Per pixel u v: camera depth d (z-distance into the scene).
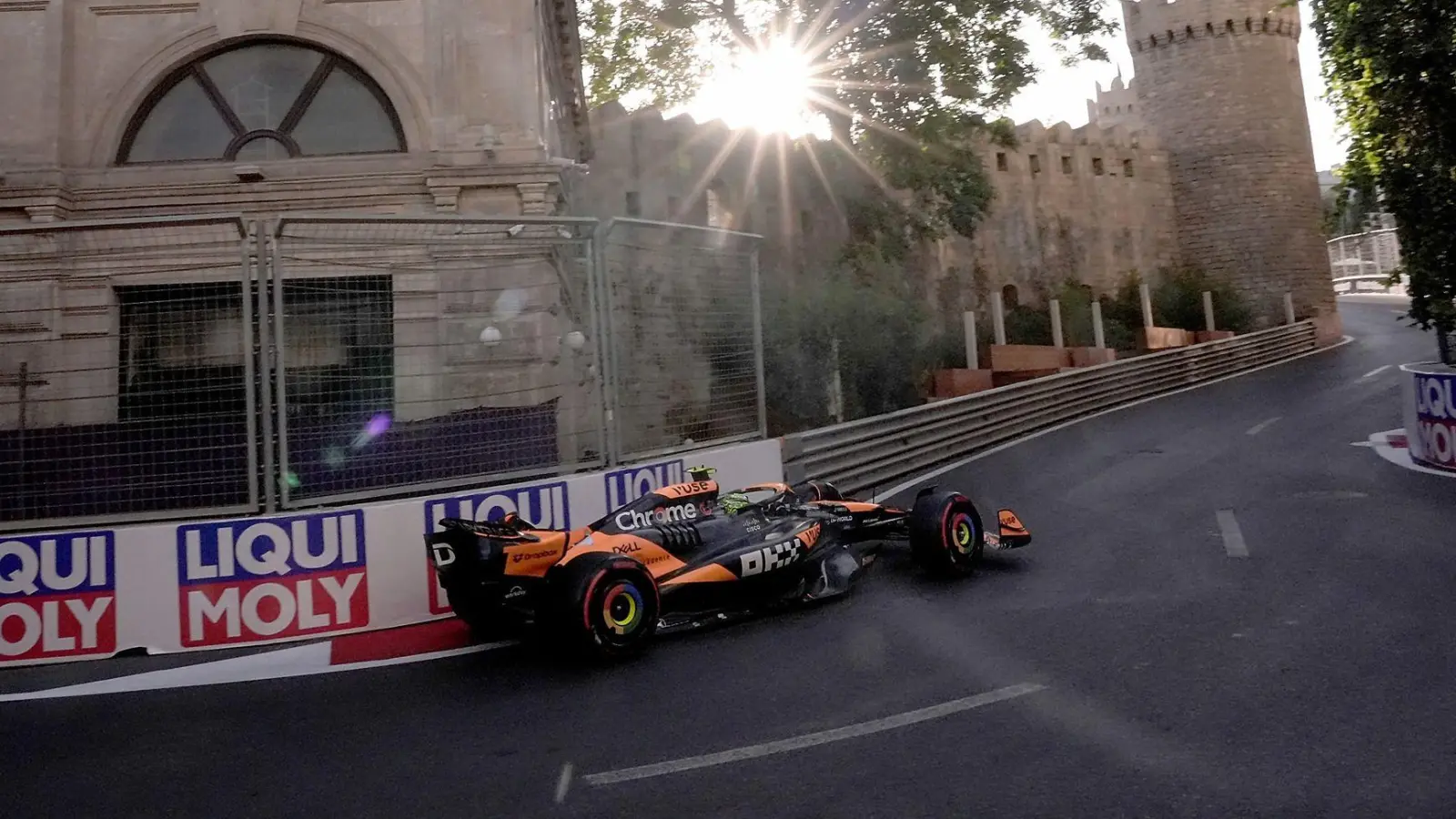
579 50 15.96
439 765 4.05
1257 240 39.31
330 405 6.66
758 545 6.32
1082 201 36.47
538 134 12.31
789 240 21.72
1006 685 4.60
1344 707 4.07
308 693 5.23
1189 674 4.59
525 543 5.42
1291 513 8.40
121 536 6.19
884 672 4.94
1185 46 40.69
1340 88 12.57
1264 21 39.97
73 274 6.32
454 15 12.28
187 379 6.44
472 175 12.01
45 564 6.12
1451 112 11.46
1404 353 28.52
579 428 7.77
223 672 5.70
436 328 7.08
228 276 6.57
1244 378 25.55
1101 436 15.43
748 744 4.05
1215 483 10.25
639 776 3.79
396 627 6.57
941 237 23.52
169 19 12.14
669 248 8.68
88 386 6.34
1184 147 40.62
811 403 16.41
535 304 7.43
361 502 6.67
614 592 5.43
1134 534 7.97
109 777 4.10
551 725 4.48
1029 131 34.81
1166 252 39.91
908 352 18.77
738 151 21.42
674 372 8.66
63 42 11.88
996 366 20.41
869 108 21.47
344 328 6.75
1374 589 5.86
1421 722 3.87
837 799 3.46
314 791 3.85
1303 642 4.96
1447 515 7.90
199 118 12.36
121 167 11.87
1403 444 12.33
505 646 5.98
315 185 11.98
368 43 12.23
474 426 7.15
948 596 6.45
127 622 6.15
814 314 16.92
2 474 6.21
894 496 11.03
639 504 6.20
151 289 6.44
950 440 13.87
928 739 3.99
